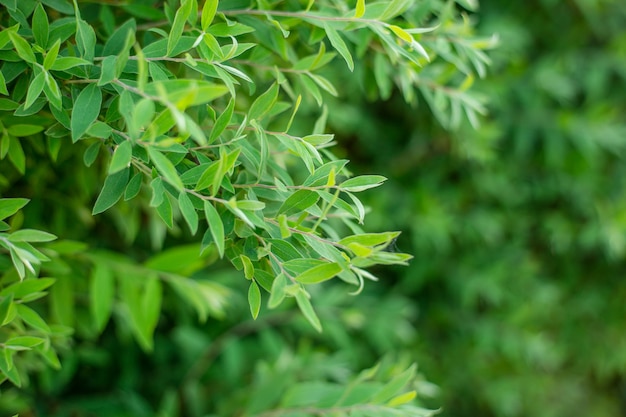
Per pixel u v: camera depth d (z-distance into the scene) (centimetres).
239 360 135
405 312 159
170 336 143
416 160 179
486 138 158
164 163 69
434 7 89
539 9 189
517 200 185
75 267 99
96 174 94
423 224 166
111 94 76
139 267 101
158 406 137
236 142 76
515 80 181
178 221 109
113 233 117
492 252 186
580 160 187
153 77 72
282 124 111
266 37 83
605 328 205
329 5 84
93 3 87
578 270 203
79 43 74
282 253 73
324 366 119
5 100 76
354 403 91
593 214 190
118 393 130
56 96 72
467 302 180
